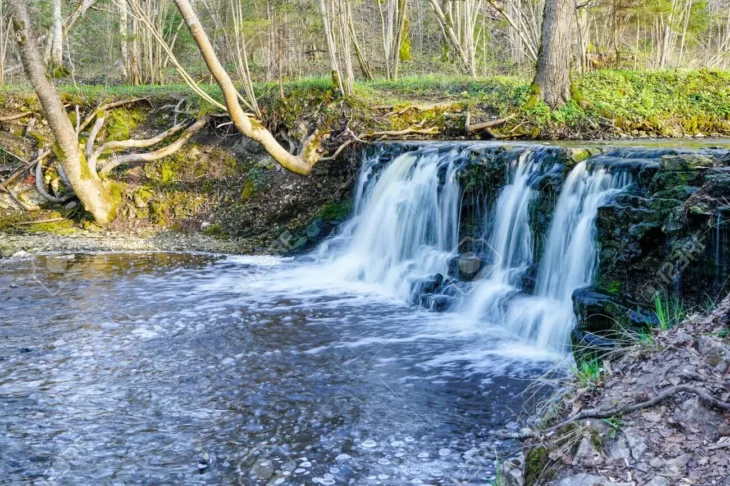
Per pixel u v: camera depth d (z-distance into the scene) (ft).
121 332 28.35
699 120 50.60
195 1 77.82
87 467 17.48
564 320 26.30
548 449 14.60
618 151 29.63
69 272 39.58
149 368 24.27
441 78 61.82
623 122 49.70
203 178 53.52
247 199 50.96
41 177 52.85
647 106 51.31
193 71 81.82
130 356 25.49
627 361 17.12
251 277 38.63
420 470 17.08
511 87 53.78
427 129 50.16
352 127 49.67
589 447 13.84
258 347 26.53
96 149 54.13
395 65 67.31
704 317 18.25
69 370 24.08
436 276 33.86
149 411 20.74
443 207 36.91
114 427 19.66
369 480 16.69
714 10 84.28
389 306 32.81
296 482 16.66
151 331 28.48
